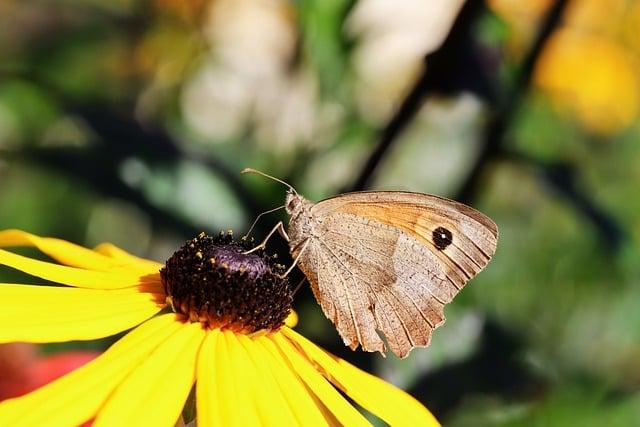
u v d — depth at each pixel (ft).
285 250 1.26
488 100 1.26
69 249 1.16
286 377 1.10
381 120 1.36
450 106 1.28
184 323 1.10
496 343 1.30
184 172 1.26
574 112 1.60
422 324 1.16
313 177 1.34
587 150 1.63
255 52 1.49
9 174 1.48
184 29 1.52
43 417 1.02
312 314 1.26
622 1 1.60
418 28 1.44
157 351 1.08
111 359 1.06
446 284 1.15
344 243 1.15
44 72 1.51
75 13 1.53
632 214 1.62
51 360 1.17
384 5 1.44
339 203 1.15
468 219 1.14
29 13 1.53
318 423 1.08
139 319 1.10
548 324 1.59
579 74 1.59
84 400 1.03
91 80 1.53
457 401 1.27
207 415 1.05
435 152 1.40
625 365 1.58
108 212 1.48
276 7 1.48
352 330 1.16
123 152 1.25
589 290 1.59
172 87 1.52
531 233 1.61
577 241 1.60
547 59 1.52
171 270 1.11
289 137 1.38
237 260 1.11
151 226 1.26
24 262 1.11
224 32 1.50
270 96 1.41
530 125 1.56
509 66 1.30
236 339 1.11
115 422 1.03
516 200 1.60
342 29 1.33
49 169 1.24
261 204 1.27
